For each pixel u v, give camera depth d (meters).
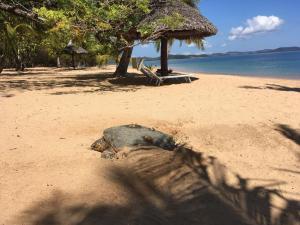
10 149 4.79
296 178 4.15
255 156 4.86
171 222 3.05
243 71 25.72
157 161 4.09
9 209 3.14
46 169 4.00
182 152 4.45
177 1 12.06
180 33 11.66
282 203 3.50
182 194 3.54
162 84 12.17
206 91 10.20
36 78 14.97
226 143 5.25
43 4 10.59
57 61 24.55
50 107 7.75
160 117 6.48
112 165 4.04
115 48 11.62
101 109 7.34
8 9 8.89
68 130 5.72
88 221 2.98
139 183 3.68
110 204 3.26
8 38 10.01
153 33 10.97
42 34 10.36
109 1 11.02
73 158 4.33
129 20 11.23
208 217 3.16
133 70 20.56
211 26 11.95
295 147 5.16
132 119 6.31
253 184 3.91
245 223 3.10
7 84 12.45
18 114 7.03
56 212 3.10
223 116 6.54
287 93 9.73
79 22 10.43
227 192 3.66
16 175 3.85
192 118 6.39
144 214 3.14
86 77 15.34
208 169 4.14
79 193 3.42
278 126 5.96
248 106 7.60
